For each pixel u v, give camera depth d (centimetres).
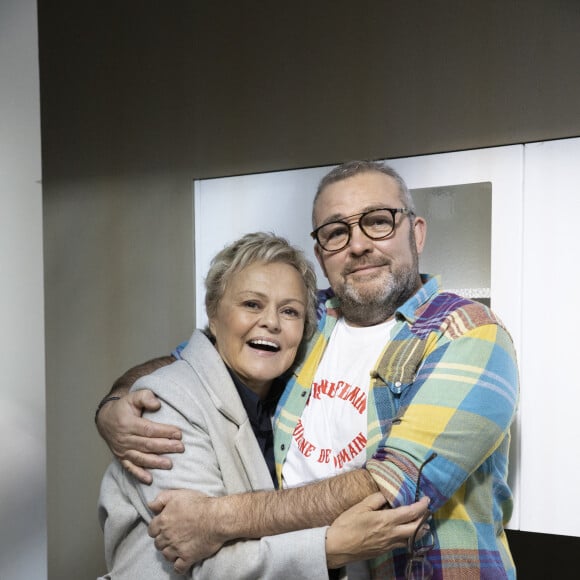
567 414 190
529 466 194
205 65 246
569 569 282
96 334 269
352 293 179
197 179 247
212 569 147
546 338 193
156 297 257
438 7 208
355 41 220
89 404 271
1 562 183
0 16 180
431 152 209
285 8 231
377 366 164
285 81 231
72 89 272
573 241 190
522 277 196
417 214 211
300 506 146
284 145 232
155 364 195
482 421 145
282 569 141
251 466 164
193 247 249
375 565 158
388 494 141
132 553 165
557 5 193
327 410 177
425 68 210
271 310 173
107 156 266
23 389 183
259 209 236
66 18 273
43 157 278
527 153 197
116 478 172
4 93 179
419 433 145
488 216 202
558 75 193
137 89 259
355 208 179
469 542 155
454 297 170
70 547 276
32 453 183
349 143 221
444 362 151
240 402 171
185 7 249
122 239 263
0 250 179
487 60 202
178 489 153
